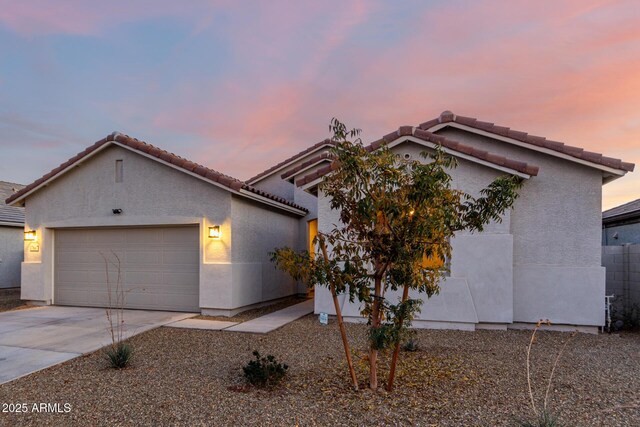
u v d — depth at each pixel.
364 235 5.19
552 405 4.94
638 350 7.79
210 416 4.66
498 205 5.22
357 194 5.01
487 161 9.44
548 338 8.82
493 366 6.57
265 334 9.02
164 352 7.54
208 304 11.34
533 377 6.01
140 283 12.34
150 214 12.04
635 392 5.42
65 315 11.33
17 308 12.68
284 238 15.32
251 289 12.41
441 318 9.55
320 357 7.10
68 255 13.16
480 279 9.55
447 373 6.16
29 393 5.48
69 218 12.85
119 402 5.12
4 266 18.81
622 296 10.89
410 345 7.52
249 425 4.43
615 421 4.49
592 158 9.48
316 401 5.05
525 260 9.95
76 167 12.80
